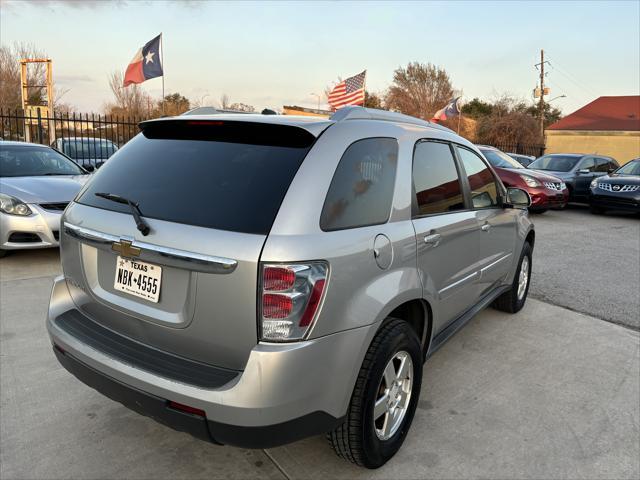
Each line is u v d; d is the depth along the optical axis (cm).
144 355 217
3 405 296
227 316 195
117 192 236
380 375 231
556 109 5238
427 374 364
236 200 205
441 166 315
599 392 347
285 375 191
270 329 191
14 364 346
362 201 231
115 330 236
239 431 192
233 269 190
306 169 209
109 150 1324
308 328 196
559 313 508
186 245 199
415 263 261
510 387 349
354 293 214
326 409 209
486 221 365
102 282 238
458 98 2158
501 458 269
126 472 246
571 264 723
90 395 312
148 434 276
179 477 244
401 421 265
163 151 246
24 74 2098
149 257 208
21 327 408
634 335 456
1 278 538
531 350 414
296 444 273
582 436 293
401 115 300
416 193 276
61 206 601
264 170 212
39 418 286
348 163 227
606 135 3155
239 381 192
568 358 401
